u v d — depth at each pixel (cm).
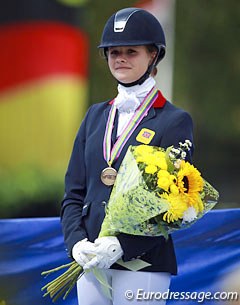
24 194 3531
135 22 1316
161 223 1238
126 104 1335
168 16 4538
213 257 1631
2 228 1594
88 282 1337
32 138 3578
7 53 3516
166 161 1239
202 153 7925
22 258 1599
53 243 1609
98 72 5909
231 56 7100
